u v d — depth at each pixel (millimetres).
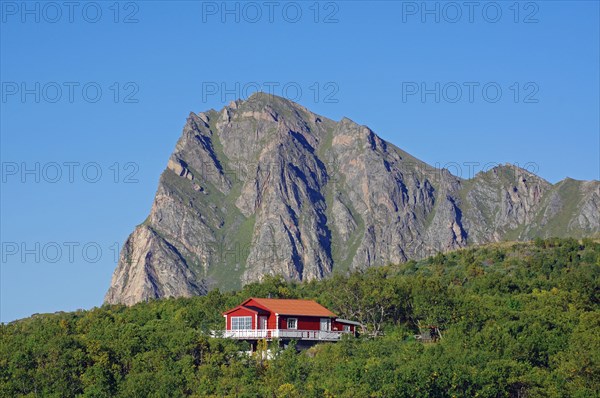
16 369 160875
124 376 164375
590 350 157125
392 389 145125
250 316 186500
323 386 150625
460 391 147000
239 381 157000
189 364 163625
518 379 149875
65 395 157125
